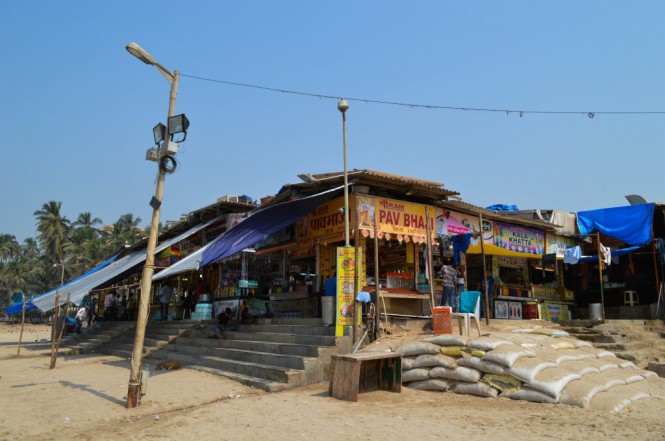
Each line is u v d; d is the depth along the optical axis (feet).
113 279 73.82
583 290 65.77
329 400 29.84
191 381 37.06
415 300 48.01
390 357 32.09
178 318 74.13
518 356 31.12
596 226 58.03
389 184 45.34
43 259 262.06
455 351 33.14
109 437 22.97
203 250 50.19
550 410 26.81
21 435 23.61
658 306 52.95
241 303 59.41
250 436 22.34
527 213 61.77
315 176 48.32
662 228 57.06
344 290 39.91
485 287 46.68
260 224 46.37
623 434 21.75
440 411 26.89
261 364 38.78
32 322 218.38
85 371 46.37
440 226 50.42
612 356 38.86
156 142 32.76
